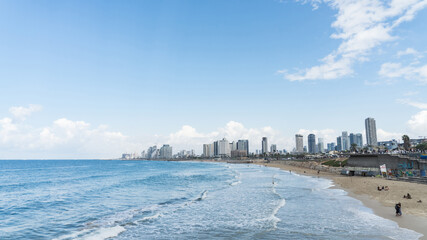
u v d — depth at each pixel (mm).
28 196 44375
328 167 105375
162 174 99312
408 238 19047
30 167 176625
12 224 25859
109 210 31656
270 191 45875
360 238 19453
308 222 24359
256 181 66062
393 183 46812
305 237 20047
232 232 21938
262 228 22766
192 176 87188
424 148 120688
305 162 155250
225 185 57531
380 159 60531
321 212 28391
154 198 40219
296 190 46594
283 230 22000
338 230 21578
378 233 20453
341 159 117562
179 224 24812
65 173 110125
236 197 40000
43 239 21172
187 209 31641
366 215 26375
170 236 21297
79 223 25812
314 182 59969
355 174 69125
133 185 58906
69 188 54938
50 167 175625
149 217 27609
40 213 30656
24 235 22281
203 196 41344
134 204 35375
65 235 22031
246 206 32812
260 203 34594
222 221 25625
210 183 62562
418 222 22922
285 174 90062
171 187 54688
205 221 25781
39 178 84875
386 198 34594
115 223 25625
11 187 59094
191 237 20938
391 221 23688
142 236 21438
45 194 46406
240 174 94688
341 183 55188
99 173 108625
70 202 37344
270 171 111188
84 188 54219
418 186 41969
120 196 42438
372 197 36344
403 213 26250
